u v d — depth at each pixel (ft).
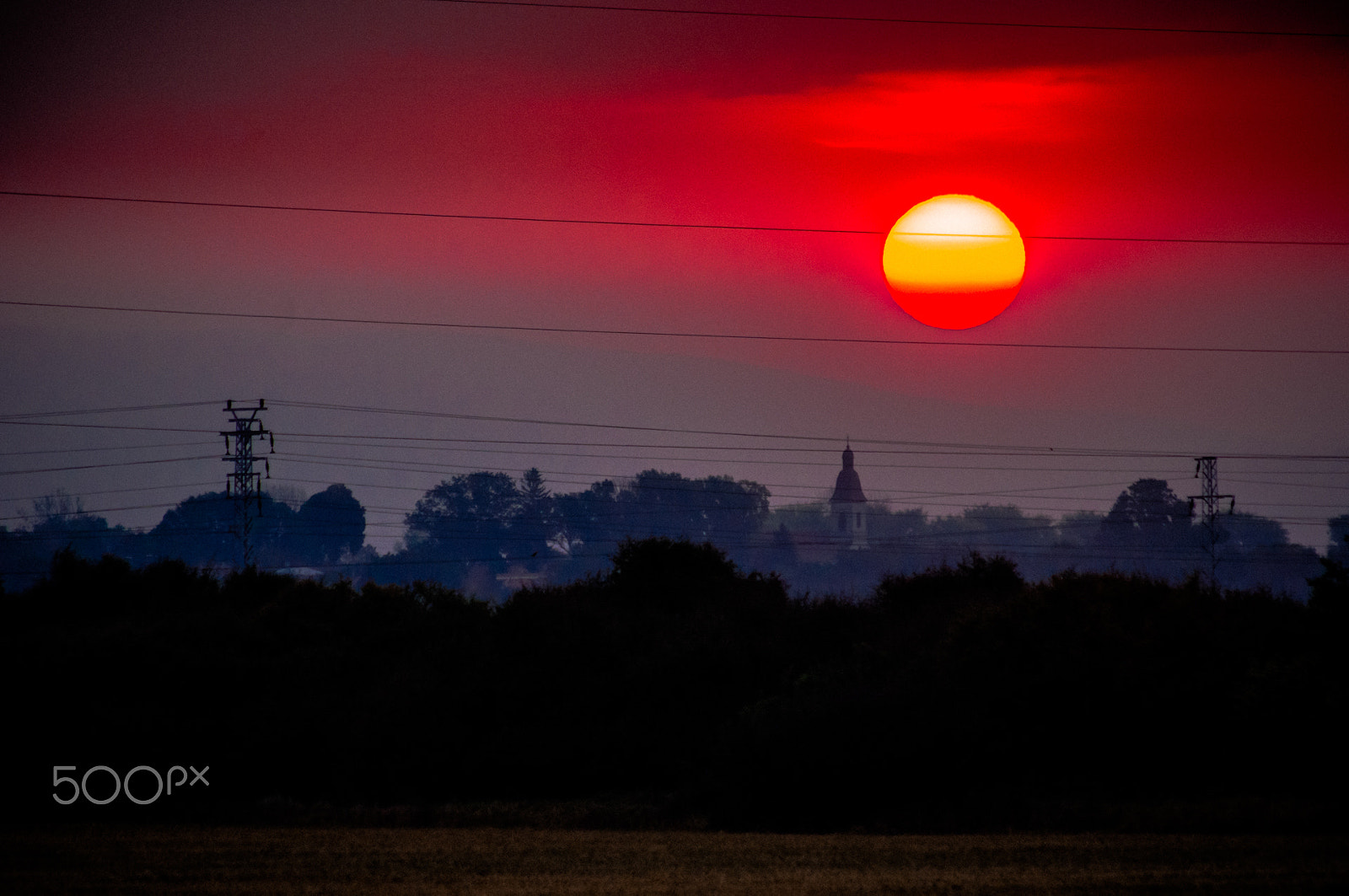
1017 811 371.35
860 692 449.48
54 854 314.55
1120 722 405.39
